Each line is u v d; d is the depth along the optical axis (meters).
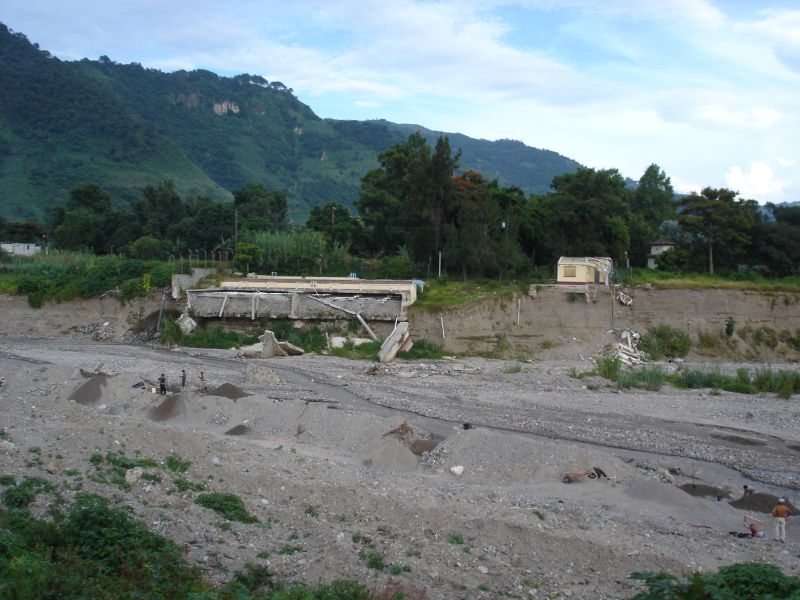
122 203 169.25
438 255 76.88
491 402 45.25
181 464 26.67
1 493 22.06
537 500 26.84
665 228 95.12
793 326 74.12
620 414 42.84
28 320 75.31
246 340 66.31
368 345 64.62
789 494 29.78
